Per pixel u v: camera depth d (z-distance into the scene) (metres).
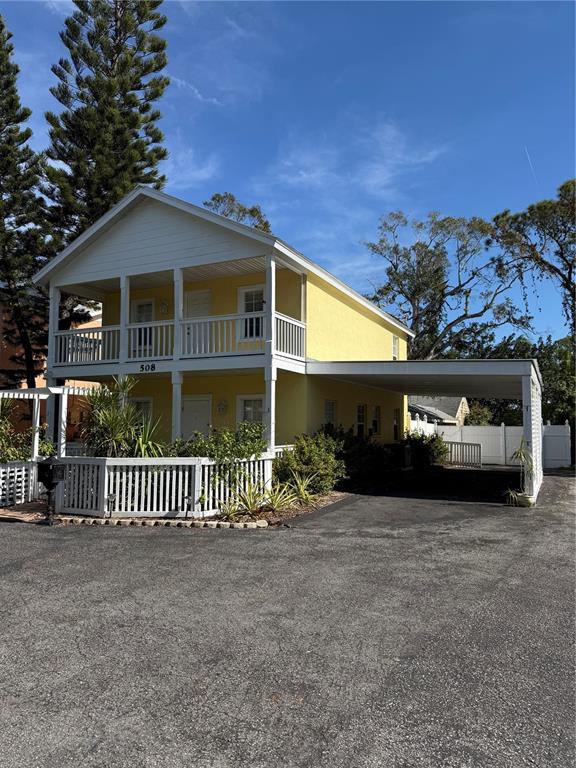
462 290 37.62
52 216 20.23
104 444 10.08
